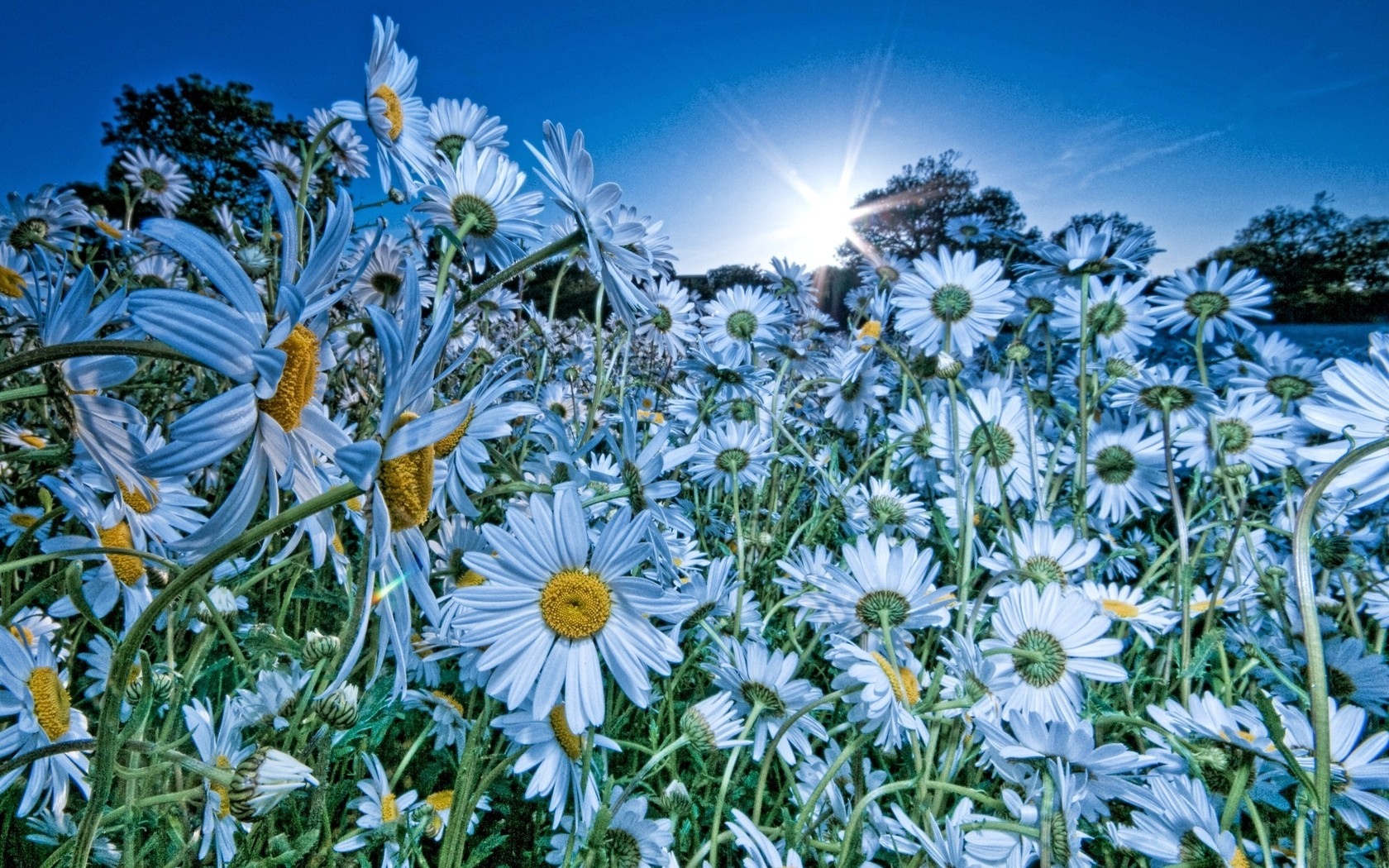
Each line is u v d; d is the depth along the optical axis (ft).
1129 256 9.39
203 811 4.24
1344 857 5.16
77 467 4.04
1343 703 6.51
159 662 5.09
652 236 8.43
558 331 17.17
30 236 9.43
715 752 5.71
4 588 4.90
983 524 9.64
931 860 4.36
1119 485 9.73
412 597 6.21
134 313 2.30
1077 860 4.15
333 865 4.01
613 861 4.59
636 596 4.36
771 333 12.57
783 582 7.91
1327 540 8.64
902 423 10.46
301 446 3.03
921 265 10.25
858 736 5.17
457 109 8.00
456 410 2.78
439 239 8.50
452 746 6.41
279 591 7.34
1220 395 10.75
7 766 3.03
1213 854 4.44
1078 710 5.63
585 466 6.32
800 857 4.98
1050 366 11.48
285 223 2.85
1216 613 7.82
